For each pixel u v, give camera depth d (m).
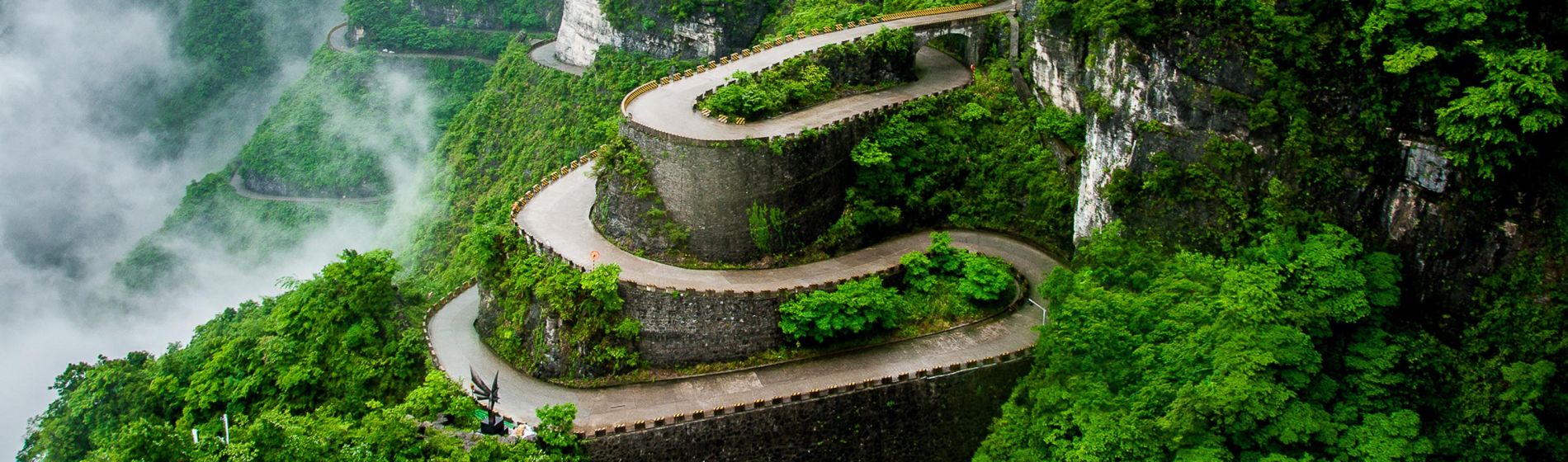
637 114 88.94
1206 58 72.44
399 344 86.88
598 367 78.00
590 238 88.00
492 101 174.88
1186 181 74.62
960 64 106.56
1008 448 68.50
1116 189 77.81
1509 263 63.62
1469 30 64.06
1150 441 62.31
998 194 91.94
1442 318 65.94
